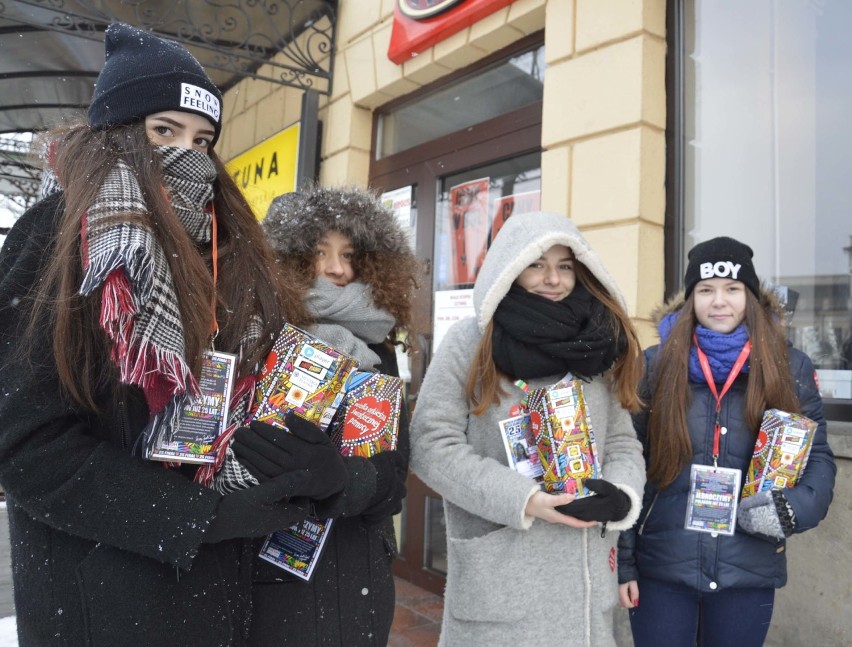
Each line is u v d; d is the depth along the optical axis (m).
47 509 0.94
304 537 1.30
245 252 1.26
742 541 1.79
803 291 2.70
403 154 4.29
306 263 1.65
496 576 1.54
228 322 1.17
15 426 0.94
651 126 2.88
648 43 2.89
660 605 1.87
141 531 0.95
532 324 1.54
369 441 1.35
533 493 1.46
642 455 1.82
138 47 1.16
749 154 2.88
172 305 1.00
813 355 2.64
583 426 1.51
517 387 1.63
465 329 1.75
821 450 1.86
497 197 3.67
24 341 0.96
